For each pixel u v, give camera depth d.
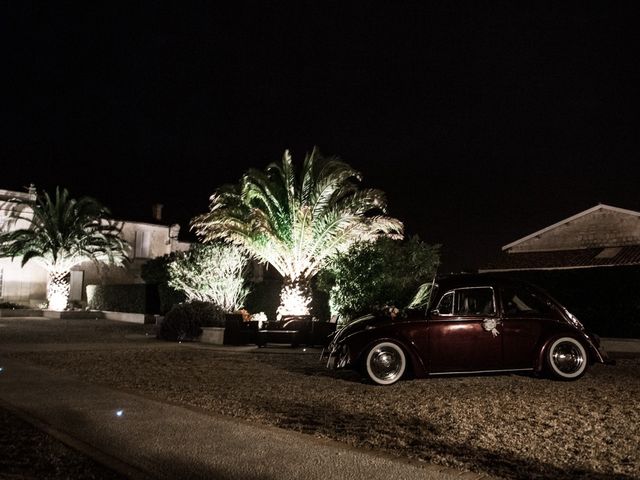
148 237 40.22
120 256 34.50
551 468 5.56
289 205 21.48
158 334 19.52
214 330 18.22
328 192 21.36
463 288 10.85
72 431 6.84
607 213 29.48
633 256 26.47
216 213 21.19
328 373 11.97
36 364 13.05
